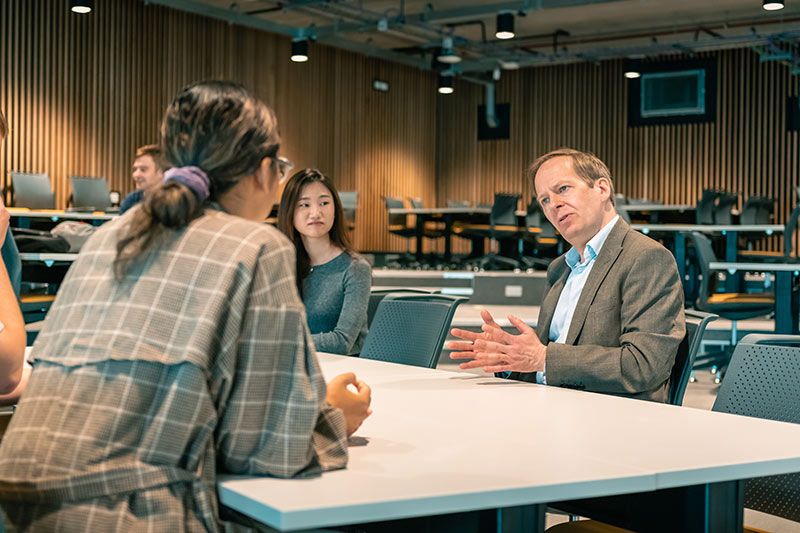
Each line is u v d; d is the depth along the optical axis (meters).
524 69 15.06
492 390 1.75
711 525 1.22
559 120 14.83
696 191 13.77
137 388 0.99
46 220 8.27
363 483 1.02
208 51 11.92
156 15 11.29
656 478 1.09
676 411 1.53
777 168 13.23
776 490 1.63
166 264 1.04
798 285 5.85
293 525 0.91
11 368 1.43
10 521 0.99
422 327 2.38
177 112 1.13
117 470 0.96
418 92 15.34
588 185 2.03
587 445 1.24
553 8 10.55
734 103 13.49
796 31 11.20
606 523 1.53
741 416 1.49
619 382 1.80
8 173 9.84
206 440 1.01
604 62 14.47
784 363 1.70
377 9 11.89
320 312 2.90
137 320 1.02
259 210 1.19
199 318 1.01
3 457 1.01
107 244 1.10
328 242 2.94
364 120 14.32
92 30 10.66
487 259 11.12
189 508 0.99
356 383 1.29
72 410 1.00
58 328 1.07
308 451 1.04
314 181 2.88
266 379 1.03
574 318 2.00
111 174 10.87
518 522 1.05
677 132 13.88
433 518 1.22
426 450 1.20
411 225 12.82
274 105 12.84
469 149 15.57
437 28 12.38
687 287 8.52
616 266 1.98
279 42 12.91
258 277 1.04
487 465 1.11
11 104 9.91
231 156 1.11
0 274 1.49
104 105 10.78
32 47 10.10
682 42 12.40
